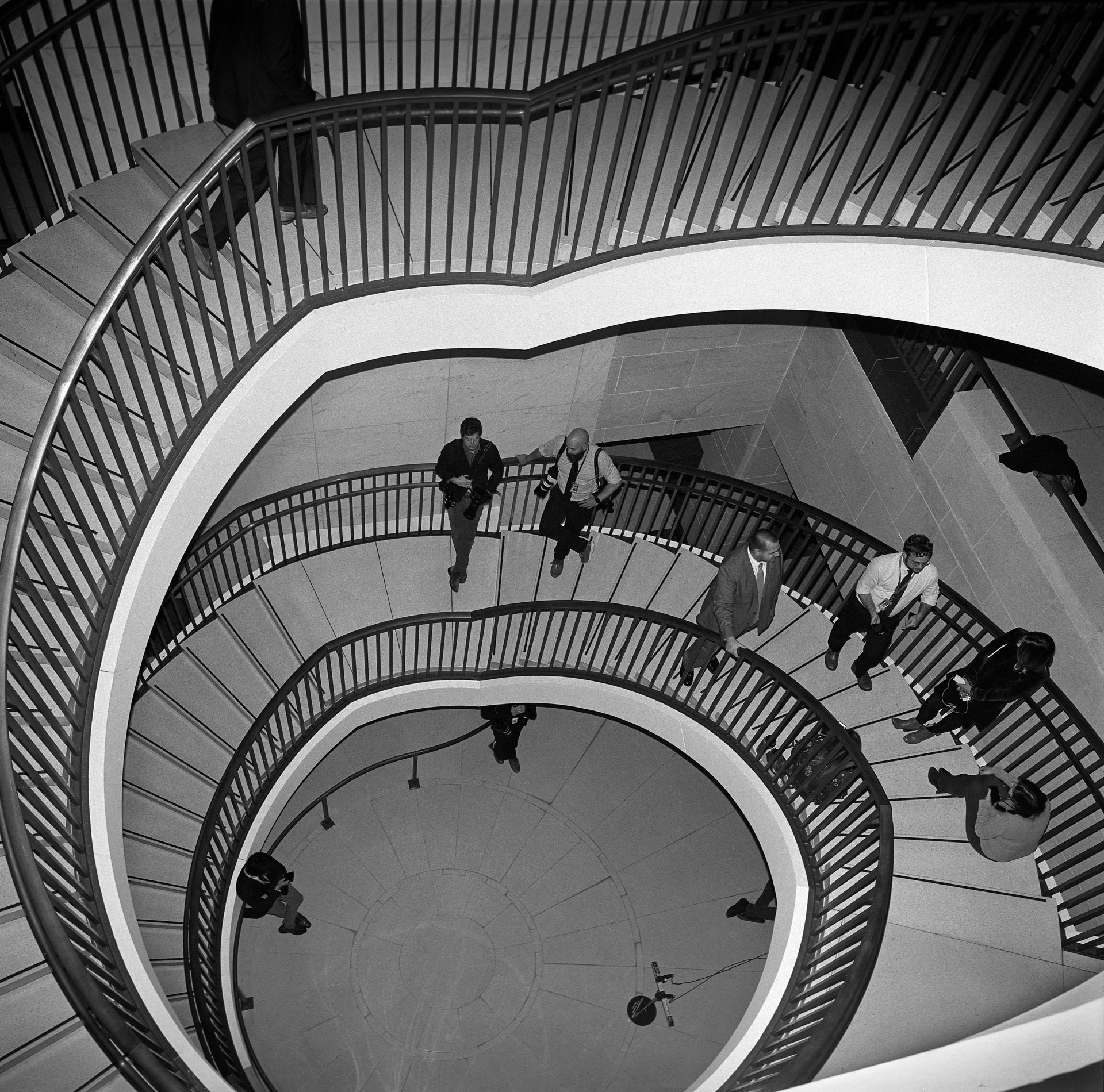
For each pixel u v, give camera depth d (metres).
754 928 10.95
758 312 10.05
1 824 4.28
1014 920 6.77
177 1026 5.34
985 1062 3.16
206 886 7.52
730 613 7.51
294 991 10.27
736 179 6.29
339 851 11.37
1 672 4.43
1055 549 7.62
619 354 10.31
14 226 7.86
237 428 5.96
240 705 8.61
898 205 5.52
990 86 4.93
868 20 4.94
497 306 6.37
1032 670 6.50
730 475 13.05
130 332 5.86
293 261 6.20
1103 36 5.42
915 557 6.96
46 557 5.40
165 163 6.44
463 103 6.91
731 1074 6.64
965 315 5.64
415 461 10.70
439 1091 9.74
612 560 9.78
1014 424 7.82
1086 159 5.73
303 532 10.70
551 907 11.09
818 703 7.30
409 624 8.34
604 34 7.13
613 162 5.65
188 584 10.38
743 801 8.36
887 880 6.18
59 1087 4.57
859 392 9.75
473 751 12.44
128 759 7.96
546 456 8.47
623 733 12.71
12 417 5.55
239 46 5.56
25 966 4.74
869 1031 6.11
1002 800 6.73
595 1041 10.16
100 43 6.07
